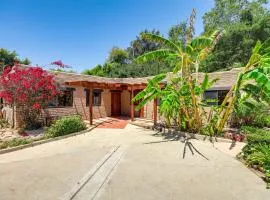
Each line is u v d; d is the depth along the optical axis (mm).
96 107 17562
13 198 4305
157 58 10500
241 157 6930
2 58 30703
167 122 12656
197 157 7152
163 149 8227
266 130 10211
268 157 5707
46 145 8938
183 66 10297
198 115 10680
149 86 10938
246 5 28484
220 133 10219
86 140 9945
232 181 5137
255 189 4695
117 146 8711
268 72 7359
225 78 13070
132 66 34344
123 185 4926
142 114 17875
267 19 22781
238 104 10203
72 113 15453
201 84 10484
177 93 10102
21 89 11508
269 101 9195
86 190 4676
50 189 4695
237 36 23375
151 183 5039
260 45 8562
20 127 12461
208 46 9648
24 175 5508
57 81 14320
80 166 6203
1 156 7289
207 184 4973
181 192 4559
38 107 11633
